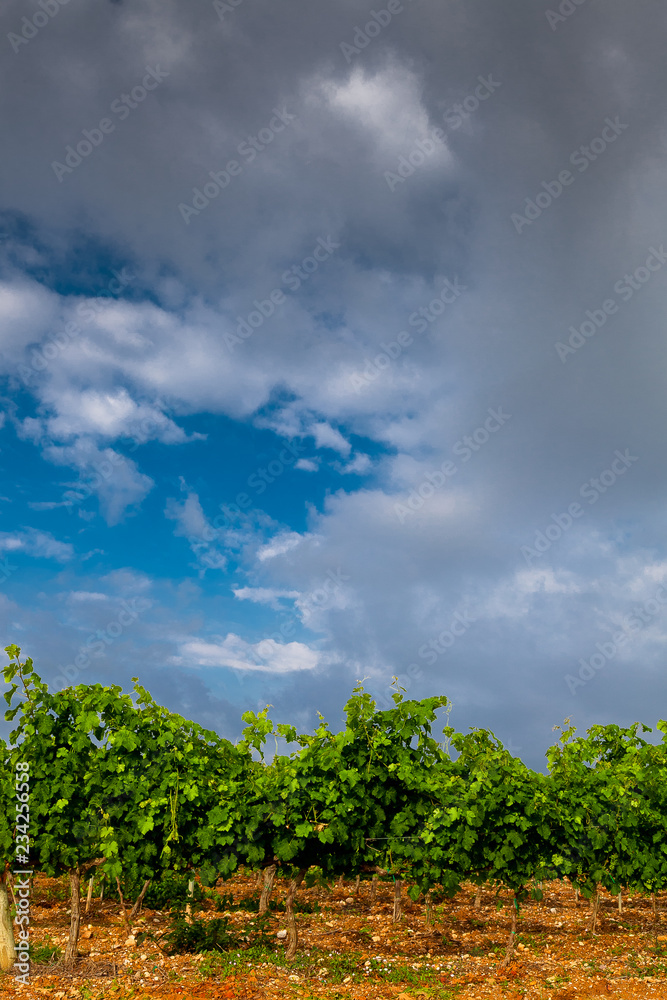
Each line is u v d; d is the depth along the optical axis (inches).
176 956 407.2
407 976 378.3
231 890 595.8
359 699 420.2
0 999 339.6
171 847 395.5
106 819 393.4
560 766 475.8
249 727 416.2
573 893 630.5
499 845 418.3
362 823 405.7
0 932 376.2
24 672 398.6
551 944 452.4
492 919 520.7
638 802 469.4
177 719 425.7
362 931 474.3
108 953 413.1
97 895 554.9
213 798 402.3
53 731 401.1
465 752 476.7
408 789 418.6
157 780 397.7
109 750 406.9
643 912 556.7
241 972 376.5
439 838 407.2
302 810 396.2
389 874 432.5
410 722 422.6
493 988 363.3
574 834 436.5
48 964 390.9
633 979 380.2
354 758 413.7
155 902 470.0
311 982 366.3
